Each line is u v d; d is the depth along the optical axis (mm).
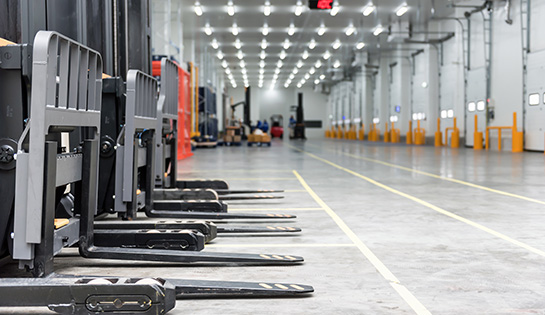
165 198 6496
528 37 22109
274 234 5121
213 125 33438
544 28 21062
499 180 10391
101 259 4160
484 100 25938
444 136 31891
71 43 3307
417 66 35812
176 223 4656
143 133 5594
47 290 2717
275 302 3043
